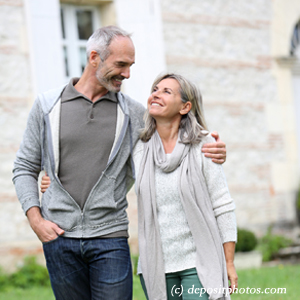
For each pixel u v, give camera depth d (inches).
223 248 130.8
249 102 396.8
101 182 135.1
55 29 323.3
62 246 134.0
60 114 136.9
